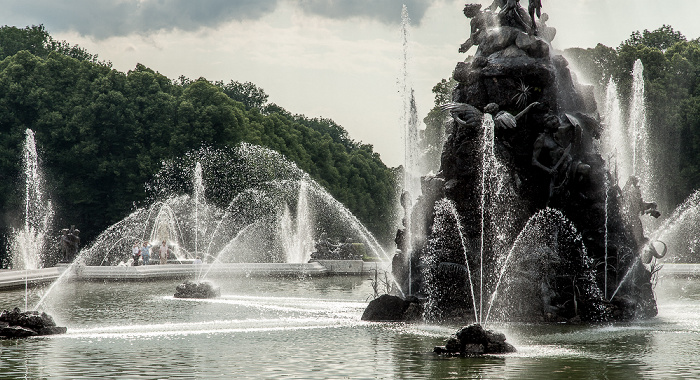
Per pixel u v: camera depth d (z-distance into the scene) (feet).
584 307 116.37
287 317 121.49
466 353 85.10
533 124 119.85
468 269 117.70
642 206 129.39
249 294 166.61
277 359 82.64
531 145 120.26
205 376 73.72
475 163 119.24
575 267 119.65
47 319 103.04
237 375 74.08
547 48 121.29
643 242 128.57
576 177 120.26
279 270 231.30
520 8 122.83
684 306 138.51
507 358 83.10
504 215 118.32
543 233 119.03
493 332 87.20
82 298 155.94
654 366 78.38
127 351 87.97
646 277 125.49
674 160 299.38
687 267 209.67
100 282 203.31
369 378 72.43
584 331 105.09
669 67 310.45
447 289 117.60
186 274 219.41
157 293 168.25
